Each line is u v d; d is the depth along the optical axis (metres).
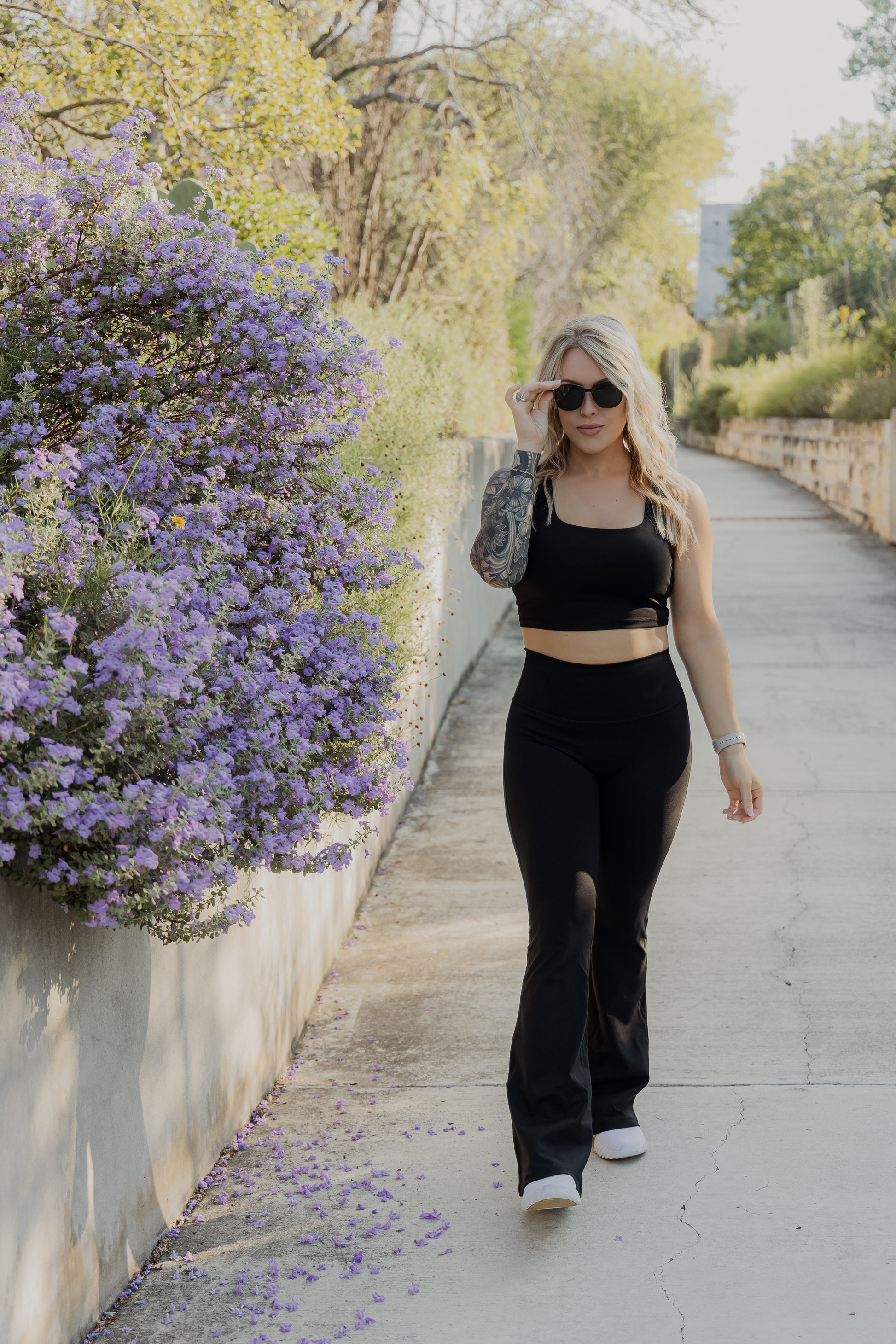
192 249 2.79
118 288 2.76
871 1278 2.48
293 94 6.79
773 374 24.97
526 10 12.41
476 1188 2.89
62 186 2.87
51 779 1.83
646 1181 2.87
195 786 2.03
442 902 4.83
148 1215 2.61
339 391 2.96
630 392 2.73
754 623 9.81
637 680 2.78
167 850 2.02
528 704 2.83
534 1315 2.41
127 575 2.08
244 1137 3.18
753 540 14.20
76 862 1.97
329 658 2.68
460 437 8.14
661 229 23.70
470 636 8.78
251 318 2.78
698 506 2.90
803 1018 3.69
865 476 14.86
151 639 2.00
